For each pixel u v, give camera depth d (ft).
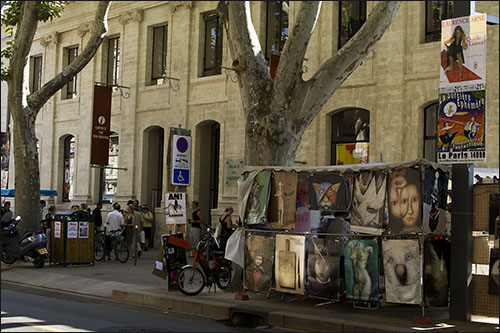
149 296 40.37
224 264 43.04
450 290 33.27
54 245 60.13
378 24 42.42
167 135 83.66
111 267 59.47
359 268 34.45
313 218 38.96
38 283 50.34
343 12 68.49
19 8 67.77
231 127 76.38
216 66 80.43
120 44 90.68
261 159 42.88
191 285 41.01
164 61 86.69
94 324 32.09
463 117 33.30
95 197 93.56
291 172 38.22
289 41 42.88
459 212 33.27
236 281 42.47
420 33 61.82
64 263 58.95
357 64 43.21
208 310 36.88
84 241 60.18
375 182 34.55
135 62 88.17
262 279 38.32
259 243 38.70
